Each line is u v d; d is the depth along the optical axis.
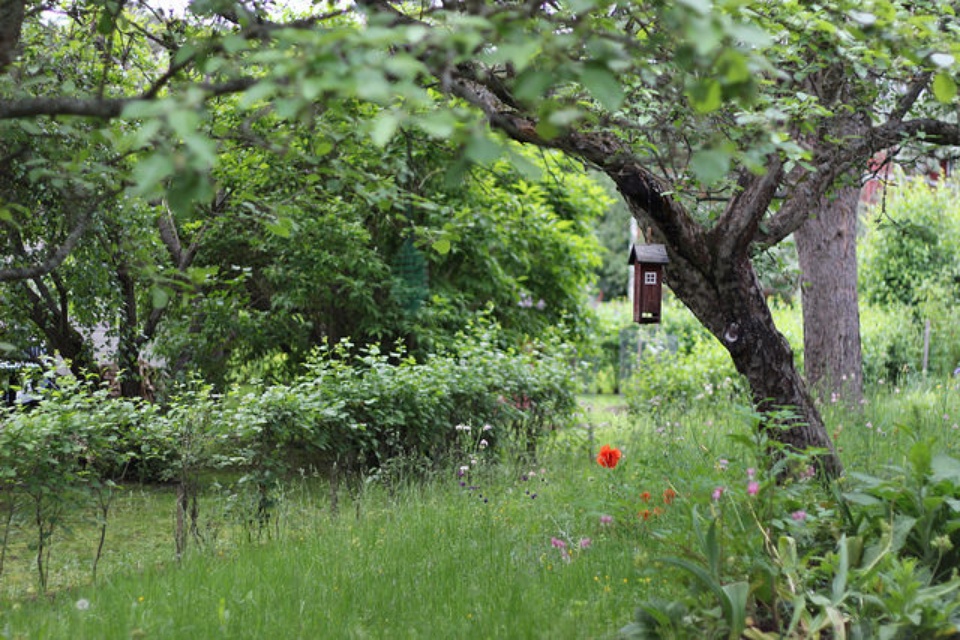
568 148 4.52
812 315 10.37
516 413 8.87
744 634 3.68
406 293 10.28
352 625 4.10
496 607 4.28
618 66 2.13
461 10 2.74
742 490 4.37
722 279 5.52
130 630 4.01
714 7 2.22
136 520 7.31
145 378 10.23
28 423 5.65
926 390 11.08
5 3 3.27
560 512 5.97
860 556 3.99
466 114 2.09
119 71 6.52
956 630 3.35
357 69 1.93
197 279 3.70
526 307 11.77
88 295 8.70
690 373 12.15
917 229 16.28
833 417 8.27
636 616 3.80
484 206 10.85
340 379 8.05
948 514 4.15
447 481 7.29
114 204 7.40
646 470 5.93
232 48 2.24
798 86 5.40
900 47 2.97
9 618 4.43
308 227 9.26
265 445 6.67
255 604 4.32
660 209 5.25
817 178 5.93
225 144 3.80
